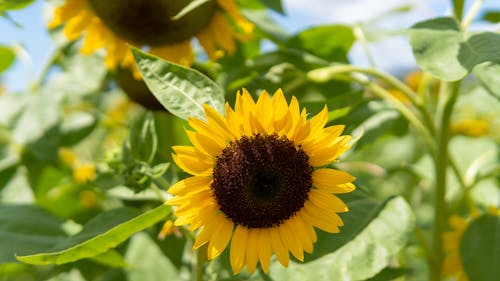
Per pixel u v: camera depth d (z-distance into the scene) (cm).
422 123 107
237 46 115
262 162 76
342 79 108
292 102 76
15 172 121
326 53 116
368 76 103
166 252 105
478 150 146
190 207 76
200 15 99
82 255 77
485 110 141
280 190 77
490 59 77
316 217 78
